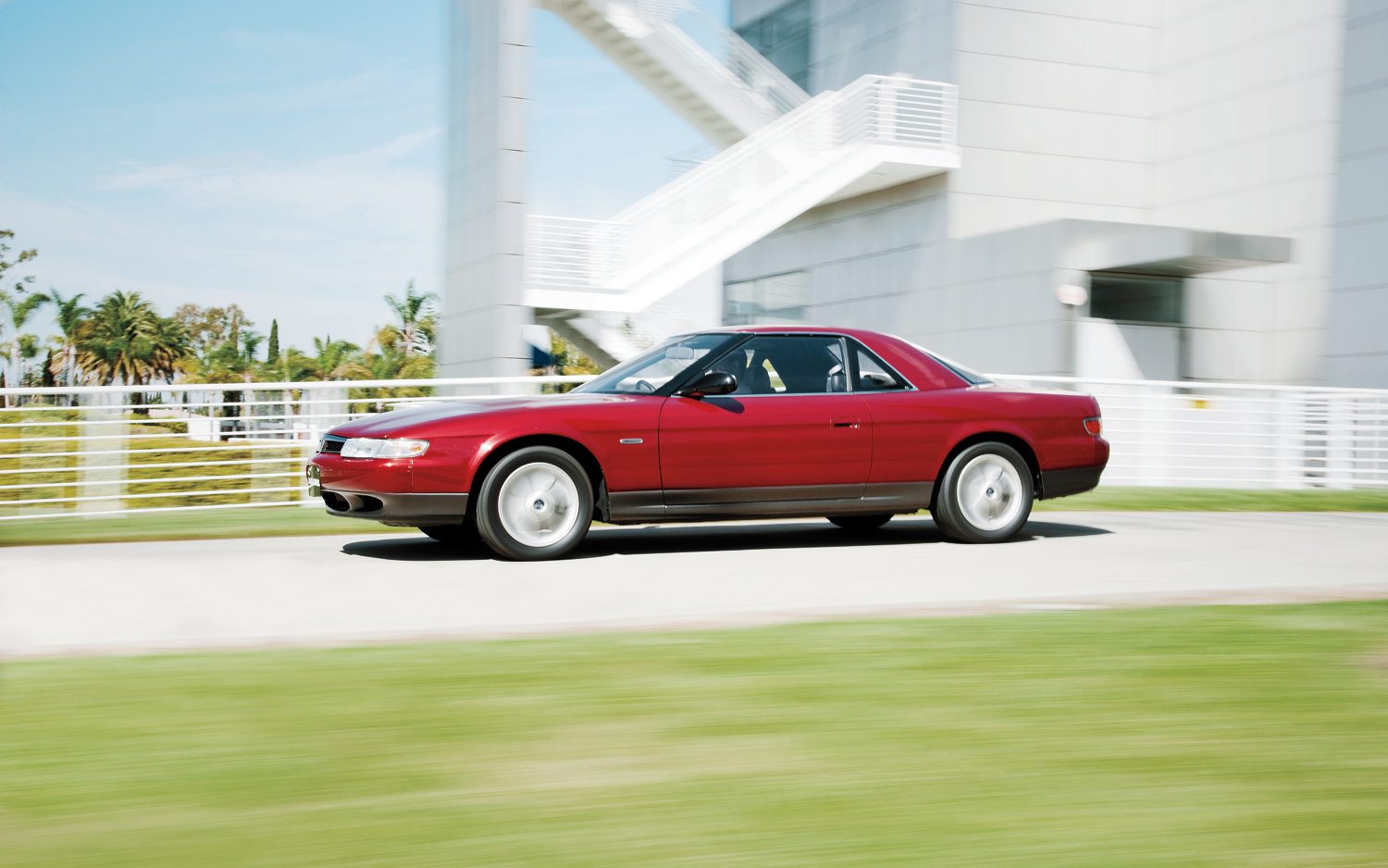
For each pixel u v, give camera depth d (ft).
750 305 98.43
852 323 84.69
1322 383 61.93
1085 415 26.48
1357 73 59.88
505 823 8.31
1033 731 10.58
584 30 73.87
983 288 71.51
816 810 8.58
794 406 24.16
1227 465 63.05
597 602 17.87
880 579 20.34
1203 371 70.23
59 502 32.76
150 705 11.32
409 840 7.97
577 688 12.02
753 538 27.32
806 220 90.07
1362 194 59.41
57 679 12.32
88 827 8.21
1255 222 71.92
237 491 34.86
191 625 15.98
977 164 74.90
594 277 66.03
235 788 9.02
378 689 11.92
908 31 78.84
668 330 72.13
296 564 22.38
